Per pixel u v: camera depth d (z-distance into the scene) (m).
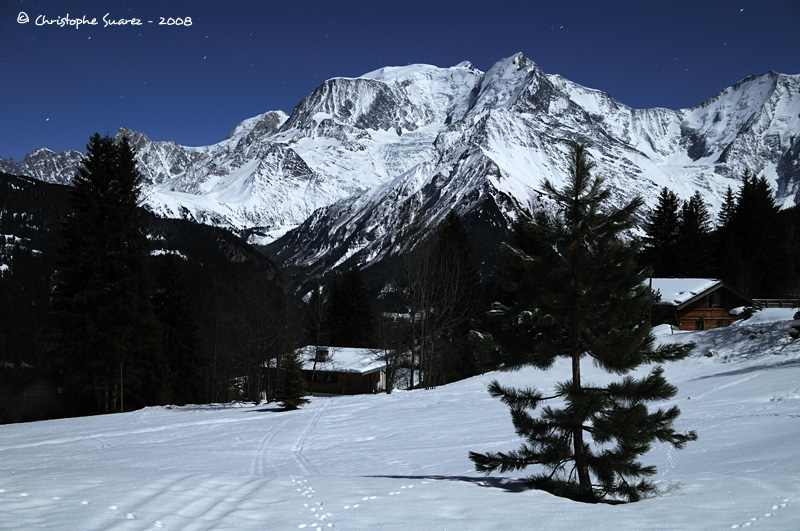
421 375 52.53
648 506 10.43
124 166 51.66
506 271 13.65
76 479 12.58
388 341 59.38
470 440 23.20
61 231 49.66
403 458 20.02
